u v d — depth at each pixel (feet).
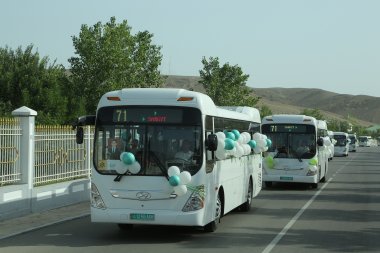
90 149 67.26
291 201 67.21
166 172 39.42
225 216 53.62
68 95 119.75
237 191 51.93
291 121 83.05
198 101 40.47
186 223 39.11
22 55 125.29
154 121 40.29
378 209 59.67
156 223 39.19
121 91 41.09
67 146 62.13
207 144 40.63
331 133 196.44
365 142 456.45
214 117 44.11
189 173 38.99
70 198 60.75
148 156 39.75
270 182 87.15
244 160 55.01
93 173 40.34
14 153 52.42
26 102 116.57
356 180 102.53
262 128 83.87
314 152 82.38
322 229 45.96
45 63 126.00
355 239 41.34
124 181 39.68
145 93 40.78
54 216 52.16
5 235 42.16
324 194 76.13
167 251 36.24
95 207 40.06
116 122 40.57
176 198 39.24
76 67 119.44
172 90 40.91
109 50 116.67
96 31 119.85
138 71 122.11
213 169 42.32
